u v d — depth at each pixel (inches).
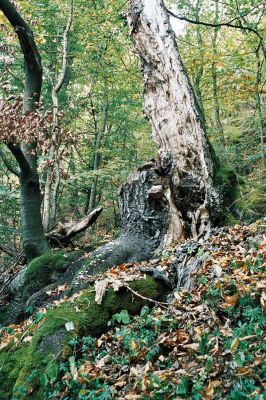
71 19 419.8
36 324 181.0
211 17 510.3
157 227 249.8
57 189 439.5
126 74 489.7
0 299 278.5
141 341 152.4
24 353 168.4
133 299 185.2
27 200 298.4
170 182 254.4
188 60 426.3
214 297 156.3
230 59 410.0
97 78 513.3
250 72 427.8
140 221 255.0
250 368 116.2
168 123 273.4
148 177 257.8
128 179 264.5
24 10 402.0
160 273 196.5
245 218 248.4
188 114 267.1
